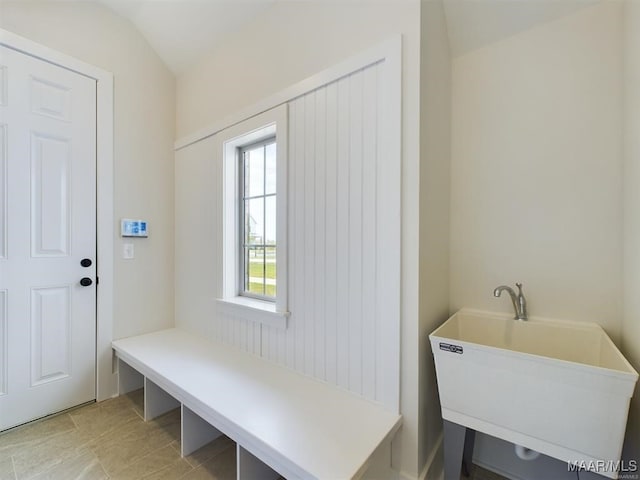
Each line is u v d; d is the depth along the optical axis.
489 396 1.05
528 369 0.98
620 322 1.21
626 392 0.84
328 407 1.31
